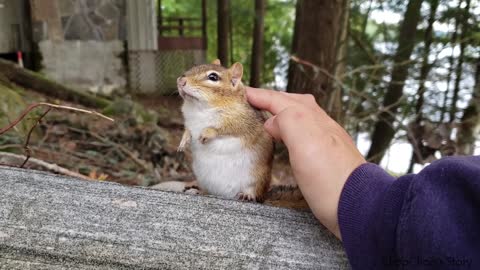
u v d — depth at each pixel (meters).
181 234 0.16
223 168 0.24
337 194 0.14
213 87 0.25
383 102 0.77
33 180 0.17
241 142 0.24
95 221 0.16
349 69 0.77
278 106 0.20
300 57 0.69
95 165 0.48
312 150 0.15
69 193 0.17
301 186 0.15
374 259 0.13
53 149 0.48
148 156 0.55
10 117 0.48
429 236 0.11
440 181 0.11
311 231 0.17
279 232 0.17
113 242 0.16
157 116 0.79
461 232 0.11
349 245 0.13
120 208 0.16
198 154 0.25
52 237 0.15
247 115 0.25
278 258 0.16
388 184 0.13
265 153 0.24
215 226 0.16
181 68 1.30
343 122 0.64
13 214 0.16
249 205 0.17
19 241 0.15
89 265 0.15
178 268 0.16
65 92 0.80
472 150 0.65
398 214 0.12
